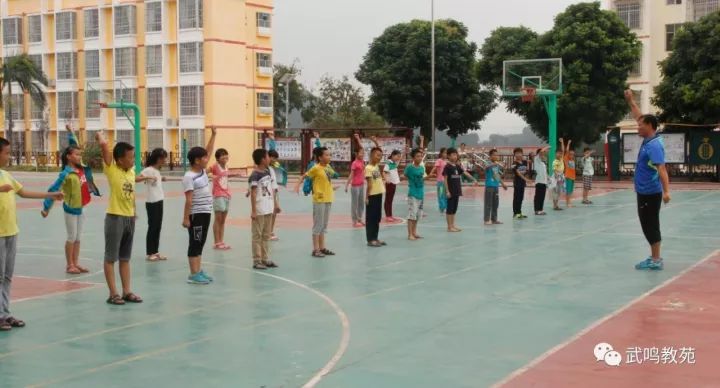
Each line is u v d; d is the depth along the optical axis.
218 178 13.57
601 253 12.66
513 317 8.10
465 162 35.94
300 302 9.02
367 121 50.50
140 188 31.72
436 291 9.59
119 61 51.16
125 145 8.88
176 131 49.50
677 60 33.88
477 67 43.12
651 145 10.63
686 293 9.14
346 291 9.65
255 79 51.78
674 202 23.00
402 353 6.79
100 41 52.03
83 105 53.06
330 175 16.23
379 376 6.12
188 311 8.59
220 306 8.84
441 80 44.06
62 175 11.10
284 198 26.89
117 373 6.30
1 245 7.73
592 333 7.34
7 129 55.72
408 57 44.06
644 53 44.84
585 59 36.53
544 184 19.28
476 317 8.14
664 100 34.25
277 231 16.41
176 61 49.16
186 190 10.12
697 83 32.84
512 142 52.91
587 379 5.95
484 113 45.81
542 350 6.80
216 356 6.77
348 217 19.50
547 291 9.48
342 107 57.12
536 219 18.48
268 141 41.50
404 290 9.67
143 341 7.31
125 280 9.10
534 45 38.50
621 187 31.33
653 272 10.71
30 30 55.00
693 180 33.81
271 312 8.50
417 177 14.70
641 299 8.84
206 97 48.06
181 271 11.29
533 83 30.92
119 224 8.86
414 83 44.38
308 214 20.58
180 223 18.28
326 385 5.91
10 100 52.09
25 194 8.06
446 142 54.00
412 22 45.94
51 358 6.75
